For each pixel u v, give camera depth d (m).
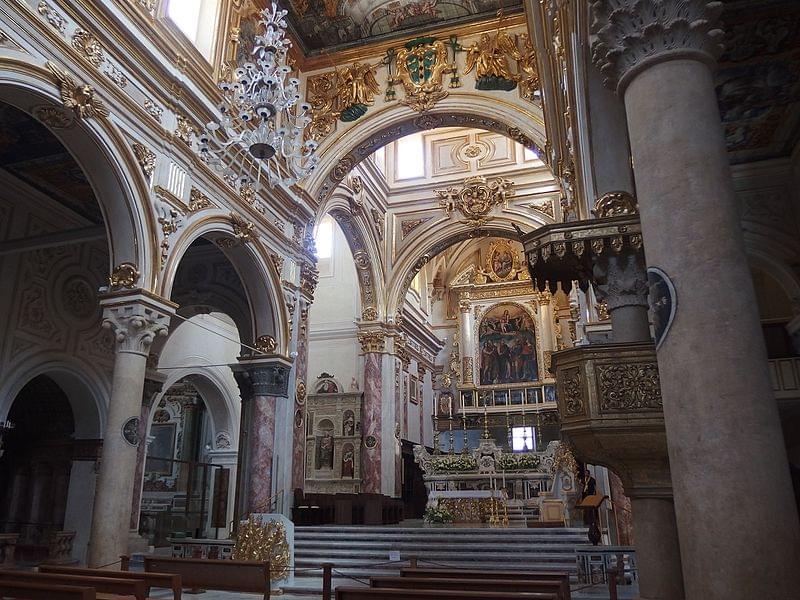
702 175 3.80
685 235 3.73
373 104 16.50
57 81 8.70
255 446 13.97
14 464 14.91
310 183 16.09
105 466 9.47
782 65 7.22
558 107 10.54
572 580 10.54
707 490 3.33
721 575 3.19
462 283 31.67
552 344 29.48
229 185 12.90
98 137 9.41
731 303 3.57
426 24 16.16
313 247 16.38
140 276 10.15
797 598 3.08
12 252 12.09
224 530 19.62
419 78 16.17
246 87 9.35
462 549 13.14
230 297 15.79
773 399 3.46
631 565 10.04
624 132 6.83
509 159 22.80
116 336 10.04
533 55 15.21
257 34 14.63
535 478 19.55
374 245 22.92
